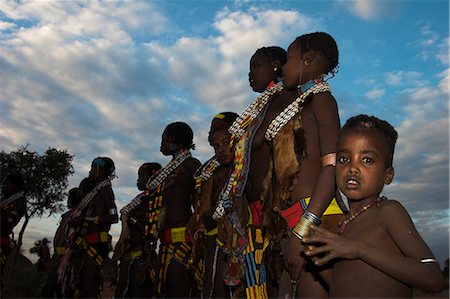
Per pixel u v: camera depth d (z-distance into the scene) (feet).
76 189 29.78
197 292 20.16
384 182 8.77
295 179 10.94
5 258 28.84
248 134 12.73
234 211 13.50
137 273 24.11
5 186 29.55
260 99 13.14
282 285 11.53
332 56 11.69
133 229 24.56
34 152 90.84
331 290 8.92
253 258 13.00
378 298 8.23
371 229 8.61
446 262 51.93
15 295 48.14
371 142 8.66
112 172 26.86
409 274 7.88
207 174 18.53
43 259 65.31
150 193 21.54
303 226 9.77
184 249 19.79
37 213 90.58
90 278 25.12
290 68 11.90
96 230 25.70
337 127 10.77
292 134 11.15
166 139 21.29
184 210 20.24
